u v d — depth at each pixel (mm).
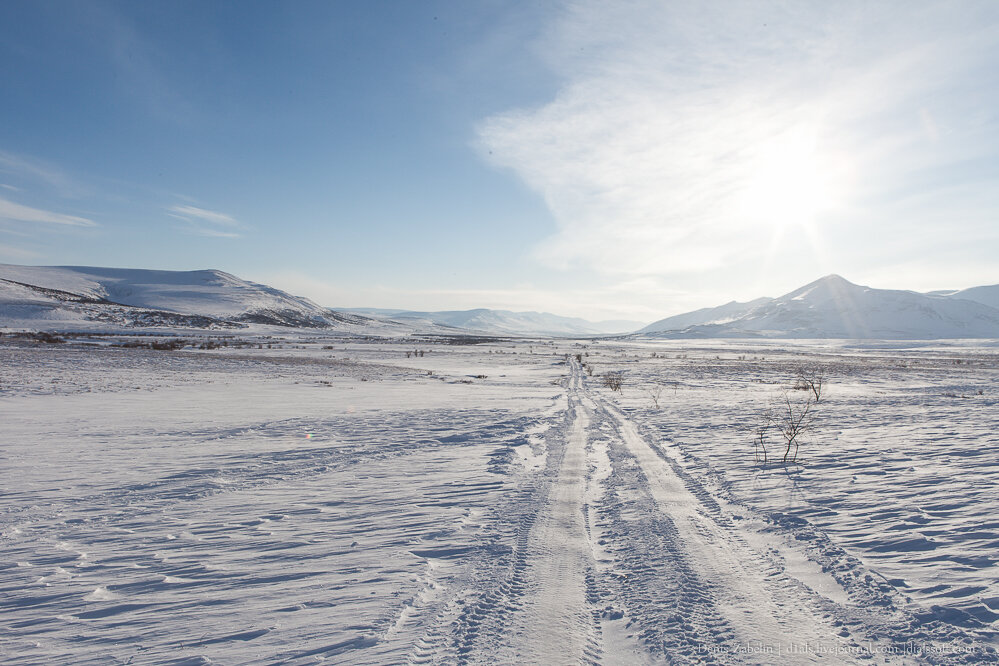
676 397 22078
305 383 25562
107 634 3479
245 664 3129
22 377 21688
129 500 6746
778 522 5969
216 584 4301
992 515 5973
